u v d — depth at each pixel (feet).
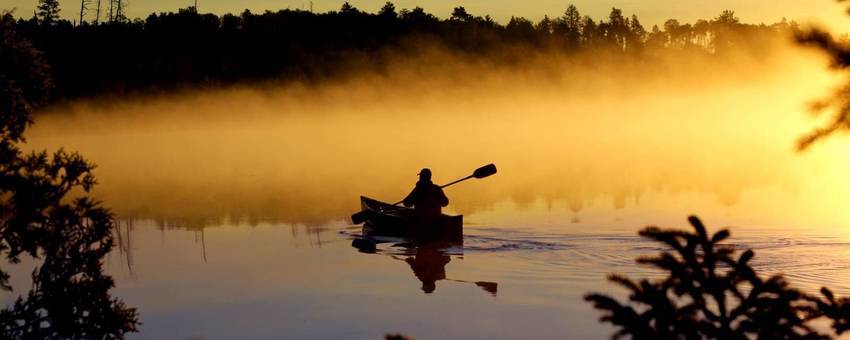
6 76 32.86
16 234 31.89
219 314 43.50
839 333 18.95
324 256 60.29
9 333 31.27
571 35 575.79
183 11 426.10
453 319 41.47
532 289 47.19
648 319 17.99
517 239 63.62
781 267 49.26
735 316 18.01
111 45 375.45
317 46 454.40
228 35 430.20
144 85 375.45
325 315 42.93
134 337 39.09
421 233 65.57
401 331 39.50
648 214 78.38
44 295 32.04
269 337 38.81
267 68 425.28
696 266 18.13
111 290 49.62
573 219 75.25
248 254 61.67
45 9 383.04
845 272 47.67
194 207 91.50
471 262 56.08
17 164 32.09
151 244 66.59
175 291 49.16
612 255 55.72
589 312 41.81
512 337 37.91
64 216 32.01
